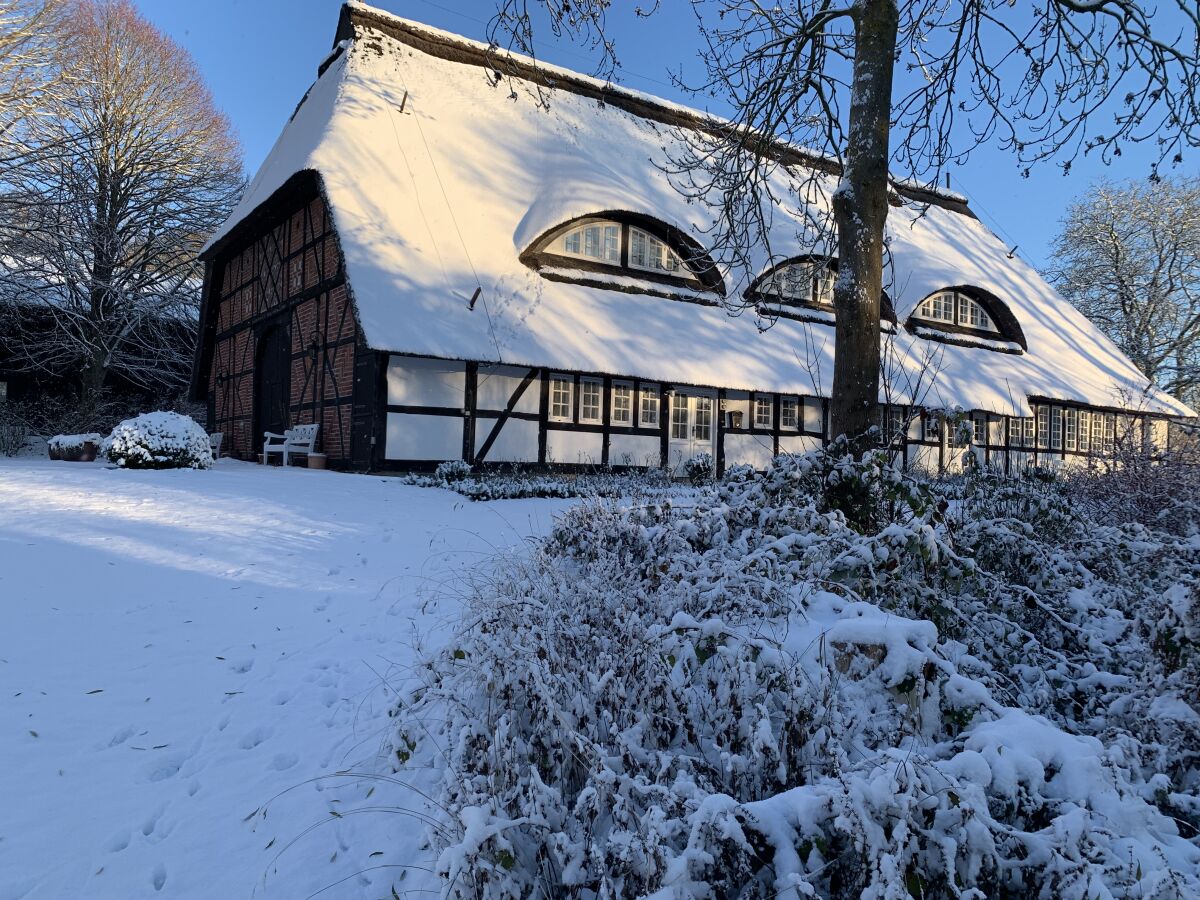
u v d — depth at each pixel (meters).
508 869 1.94
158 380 24.59
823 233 8.27
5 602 4.92
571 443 14.41
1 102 18.17
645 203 15.84
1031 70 6.94
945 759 2.13
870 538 3.21
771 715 2.35
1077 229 30.66
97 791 3.07
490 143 16.33
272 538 7.06
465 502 9.98
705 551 3.85
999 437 19.77
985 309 21.34
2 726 3.52
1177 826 2.18
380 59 16.52
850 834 1.65
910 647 2.33
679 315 15.91
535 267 14.62
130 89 22.78
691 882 1.64
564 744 2.34
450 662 3.13
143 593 5.36
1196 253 27.77
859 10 4.91
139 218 23.22
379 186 13.79
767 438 17.06
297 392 15.54
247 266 18.59
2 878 2.52
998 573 3.89
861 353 4.64
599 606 3.21
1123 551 4.20
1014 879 1.74
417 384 12.81
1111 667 3.29
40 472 10.01
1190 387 29.16
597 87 19.45
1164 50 6.38
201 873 2.56
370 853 2.63
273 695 3.97
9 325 21.61
